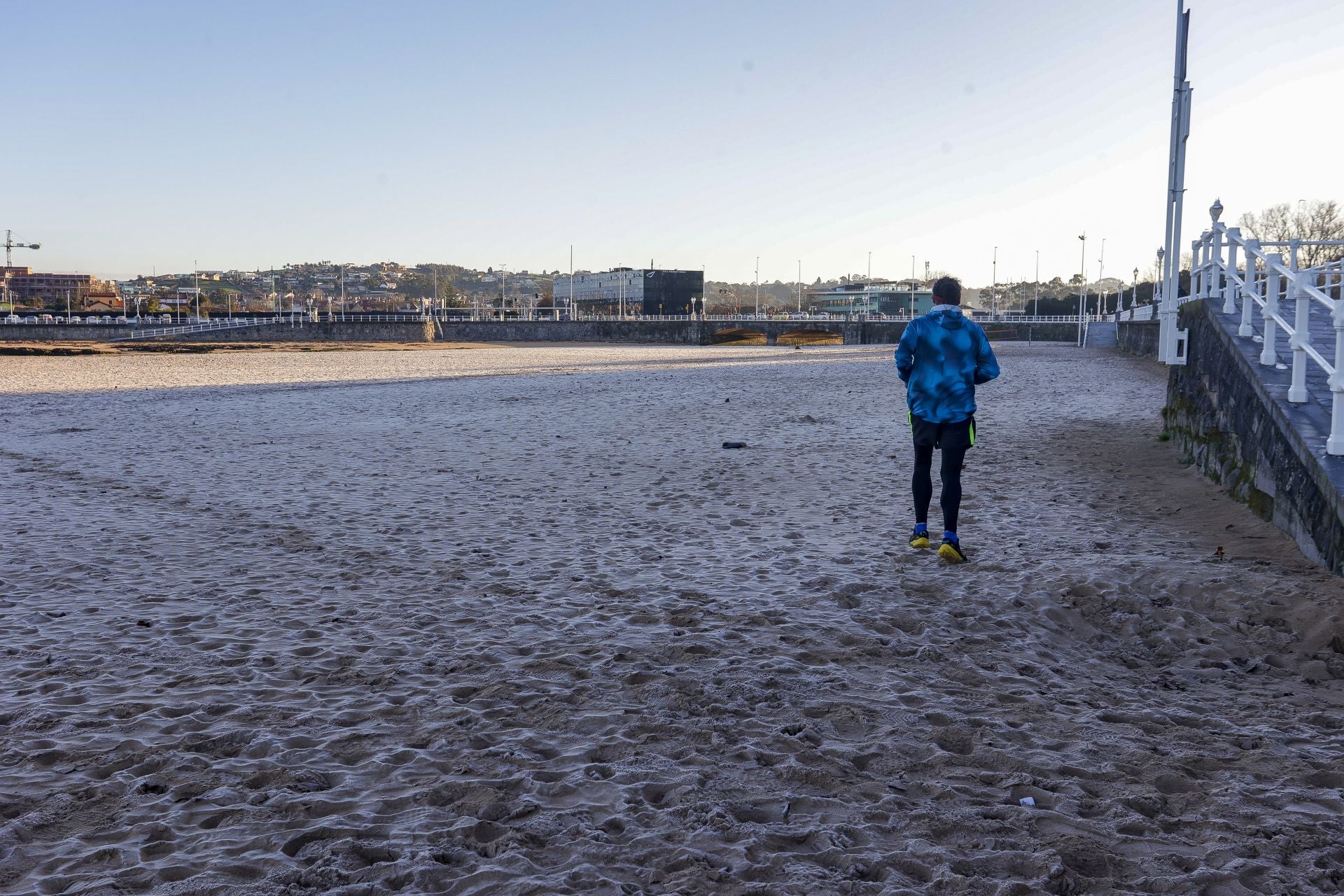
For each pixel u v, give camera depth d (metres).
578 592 6.43
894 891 2.75
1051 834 3.13
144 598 6.24
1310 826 3.24
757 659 4.93
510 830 3.10
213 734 3.92
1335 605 5.71
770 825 3.15
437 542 8.12
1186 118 13.41
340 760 3.71
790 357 63.19
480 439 16.12
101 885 2.73
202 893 2.71
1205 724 4.25
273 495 10.66
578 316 173.38
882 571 6.87
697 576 6.84
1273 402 7.83
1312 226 72.88
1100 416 17.77
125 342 91.56
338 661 4.95
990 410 19.30
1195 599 6.10
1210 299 11.59
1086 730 4.09
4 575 6.88
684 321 122.81
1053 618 5.85
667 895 2.72
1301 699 4.68
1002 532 8.21
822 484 11.09
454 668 4.82
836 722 4.12
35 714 4.12
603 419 19.47
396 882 2.78
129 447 15.30
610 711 4.20
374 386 32.50
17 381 38.25
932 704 4.36
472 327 116.50
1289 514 7.36
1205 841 3.12
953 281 7.24
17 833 3.04
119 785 3.42
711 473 12.05
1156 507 9.19
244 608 6.03
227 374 44.22
